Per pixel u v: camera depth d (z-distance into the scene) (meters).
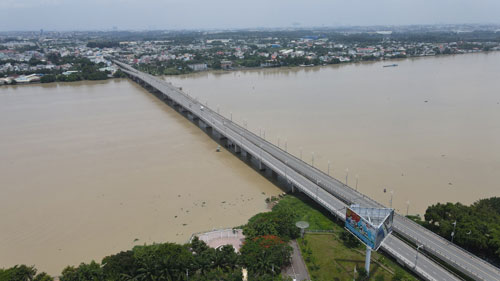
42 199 127.75
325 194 121.50
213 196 128.50
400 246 94.88
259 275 84.00
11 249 100.81
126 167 154.50
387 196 122.19
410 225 103.00
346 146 167.75
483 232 92.00
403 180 133.25
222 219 113.25
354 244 98.38
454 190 125.56
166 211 118.50
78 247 101.00
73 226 111.12
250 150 158.50
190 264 84.44
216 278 79.94
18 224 112.88
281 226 100.38
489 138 174.50
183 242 101.25
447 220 100.06
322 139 177.62
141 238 104.12
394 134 182.88
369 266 86.88
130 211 118.81
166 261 82.44
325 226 107.81
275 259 85.56
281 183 140.62
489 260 90.69
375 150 161.88
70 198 128.00
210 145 183.25
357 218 84.44
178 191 132.12
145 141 188.88
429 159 151.12
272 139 179.12
